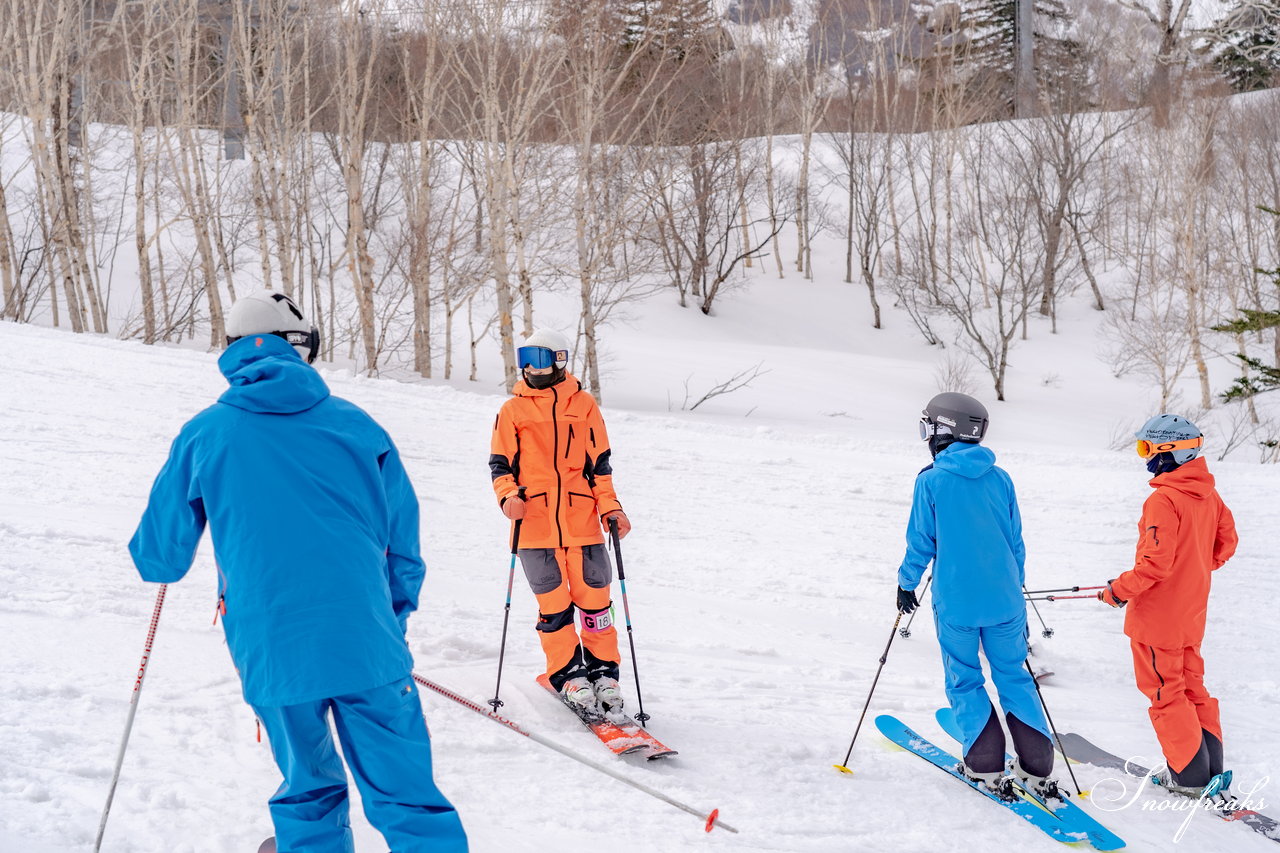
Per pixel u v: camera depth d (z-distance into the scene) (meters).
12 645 4.02
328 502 2.42
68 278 24.12
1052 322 38.34
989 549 4.07
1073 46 47.25
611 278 28.11
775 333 37.47
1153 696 4.40
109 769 3.10
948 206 39.50
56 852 2.58
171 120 28.62
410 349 29.19
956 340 37.03
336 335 28.92
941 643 4.20
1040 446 23.12
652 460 12.13
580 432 4.36
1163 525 4.30
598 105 22.88
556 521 4.29
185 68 24.91
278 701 2.30
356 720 2.38
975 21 51.84
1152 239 38.19
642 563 7.73
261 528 2.35
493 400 14.68
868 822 3.65
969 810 3.88
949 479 4.09
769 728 4.49
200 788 3.09
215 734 3.49
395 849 2.39
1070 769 4.14
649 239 29.19
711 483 11.20
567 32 22.05
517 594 6.21
